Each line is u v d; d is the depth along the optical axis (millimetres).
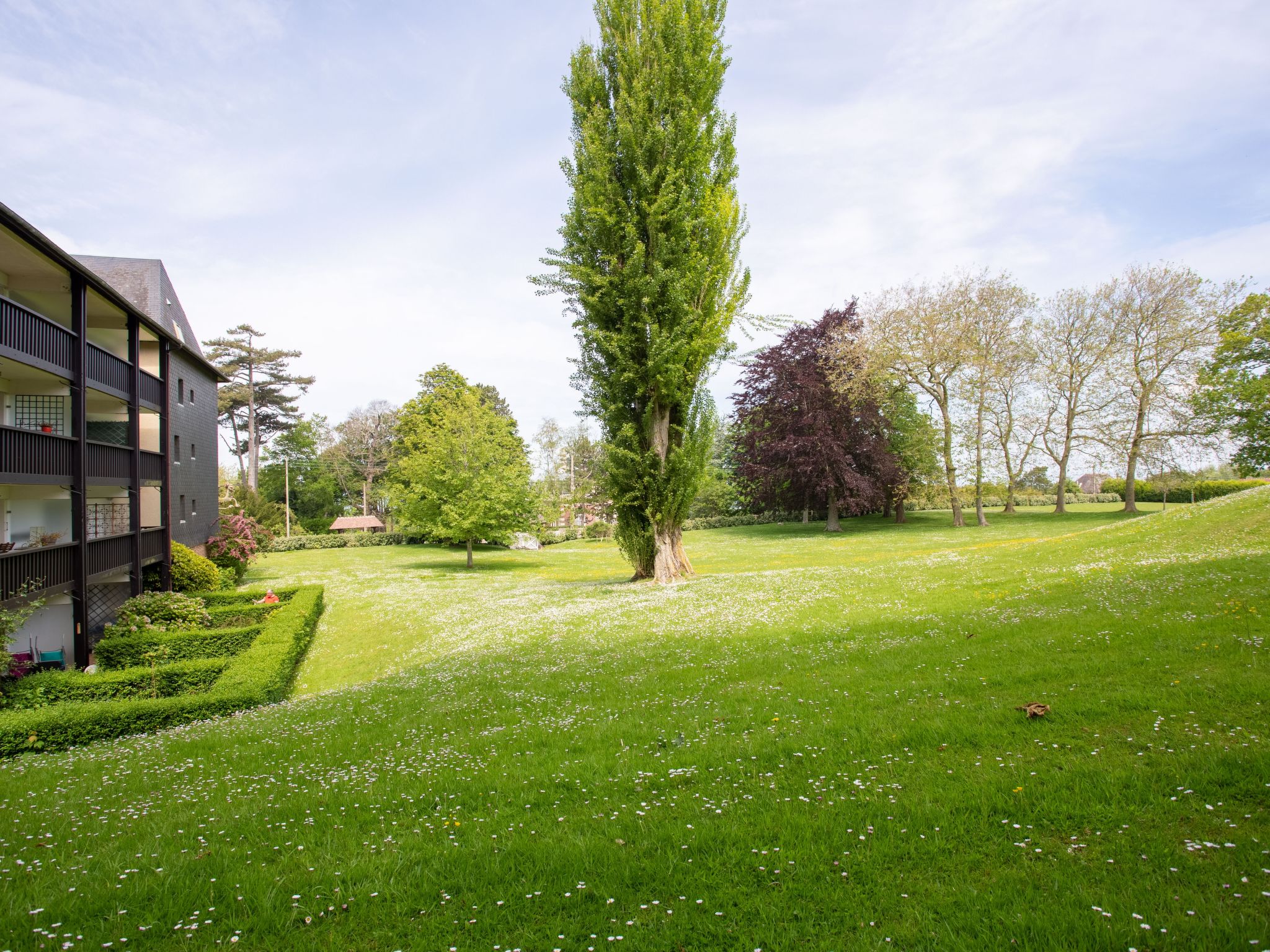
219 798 6273
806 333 44438
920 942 3250
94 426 21141
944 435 39688
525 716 8672
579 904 3826
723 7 22531
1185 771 4742
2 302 12789
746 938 3379
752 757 6070
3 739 9945
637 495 22578
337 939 3584
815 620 13750
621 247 21375
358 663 16906
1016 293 36406
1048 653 8570
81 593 15258
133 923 3822
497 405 66688
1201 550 15359
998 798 4676
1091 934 3150
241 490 47812
